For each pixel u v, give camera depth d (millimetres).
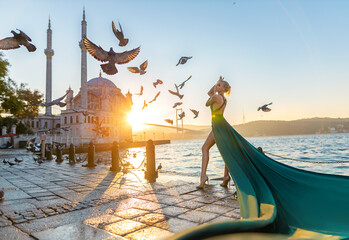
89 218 3676
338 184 2564
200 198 4797
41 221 3557
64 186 6535
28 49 3865
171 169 14141
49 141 44438
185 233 1083
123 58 4020
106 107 73750
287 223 2275
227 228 1310
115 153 9789
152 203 4504
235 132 3420
